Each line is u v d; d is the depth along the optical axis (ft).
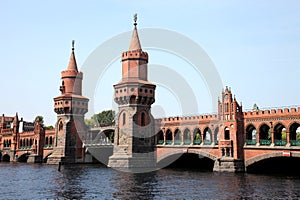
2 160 480.23
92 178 210.59
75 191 156.04
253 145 242.37
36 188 167.43
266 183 180.86
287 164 262.47
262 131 255.50
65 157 347.36
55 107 362.12
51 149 390.83
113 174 237.45
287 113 225.97
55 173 246.88
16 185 179.73
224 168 246.68
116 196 141.59
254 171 247.29
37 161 401.90
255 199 134.82
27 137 447.42
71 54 376.68
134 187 167.32
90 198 137.59
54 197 141.08
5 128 536.83
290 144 221.87
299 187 165.58
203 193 148.66
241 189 159.74
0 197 142.41
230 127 249.34
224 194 145.89
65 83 364.38
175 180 197.47
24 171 267.80
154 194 146.20
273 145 229.86
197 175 226.99
